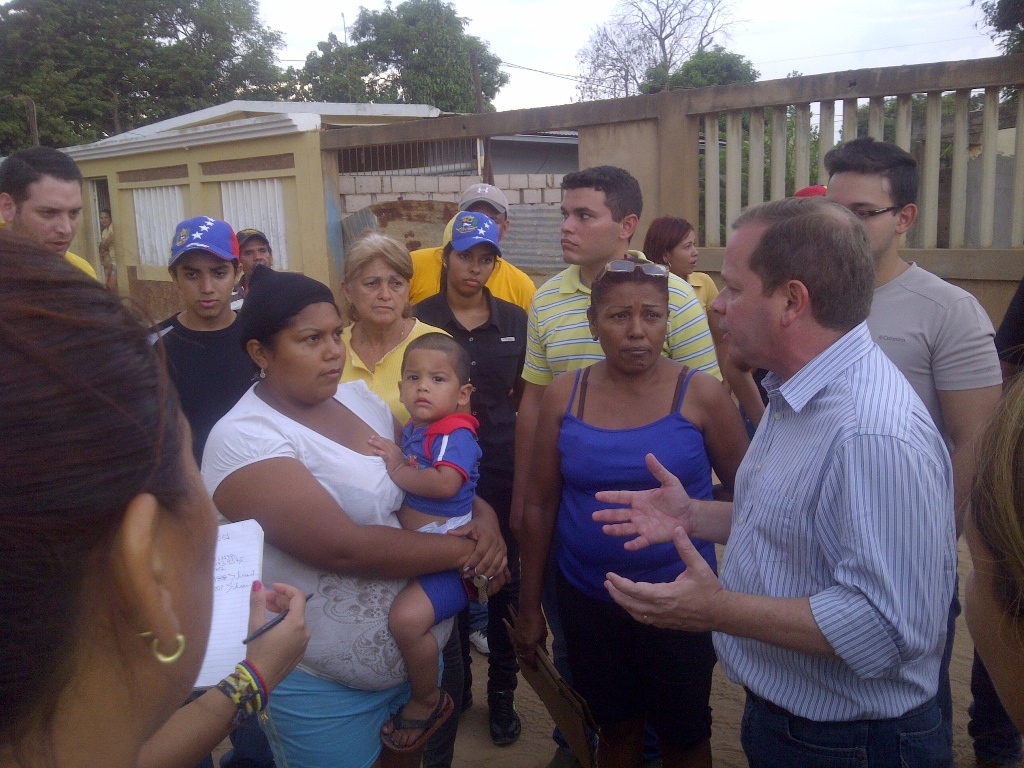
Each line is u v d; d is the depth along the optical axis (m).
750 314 1.68
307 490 1.86
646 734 2.96
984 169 5.59
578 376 2.42
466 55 29.72
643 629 2.29
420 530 2.18
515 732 3.18
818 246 1.59
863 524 1.49
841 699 1.62
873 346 1.67
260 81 30.03
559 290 2.96
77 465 0.61
